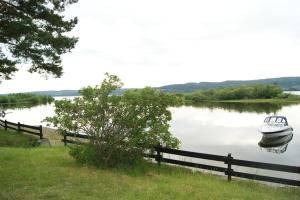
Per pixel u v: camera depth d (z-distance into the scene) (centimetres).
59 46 1811
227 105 12331
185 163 1297
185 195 941
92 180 1069
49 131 2675
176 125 4750
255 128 4397
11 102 15912
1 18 1656
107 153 1301
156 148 1366
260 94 16375
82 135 1397
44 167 1248
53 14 1822
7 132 2547
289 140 3581
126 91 1309
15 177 1083
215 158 1217
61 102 1306
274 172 1734
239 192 1016
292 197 988
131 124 1270
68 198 878
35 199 864
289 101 14525
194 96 16762
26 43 1731
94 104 1277
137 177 1161
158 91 1308
